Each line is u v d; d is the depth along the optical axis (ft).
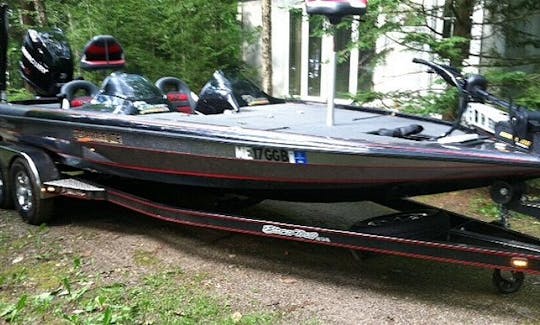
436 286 13.52
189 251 15.76
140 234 17.13
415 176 12.04
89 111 16.99
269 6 26.25
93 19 31.55
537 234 16.75
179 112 17.61
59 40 21.39
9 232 17.44
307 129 13.87
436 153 11.49
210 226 14.35
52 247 16.14
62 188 17.07
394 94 21.76
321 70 32.91
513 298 12.89
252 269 14.53
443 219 13.03
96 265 14.87
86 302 12.80
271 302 12.73
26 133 19.03
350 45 21.95
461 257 11.81
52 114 17.58
